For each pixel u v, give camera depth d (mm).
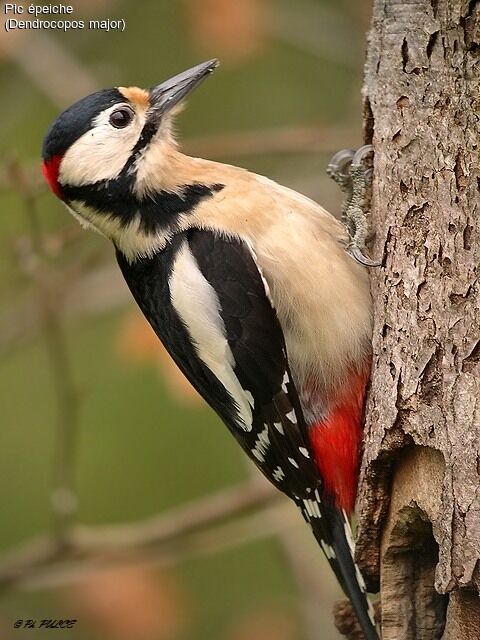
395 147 8906
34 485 14695
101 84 14180
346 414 9445
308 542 13273
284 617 13539
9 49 13828
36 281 12836
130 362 12734
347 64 14484
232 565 14062
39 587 12750
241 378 9680
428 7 8688
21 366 15219
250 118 15016
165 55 14906
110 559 12781
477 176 8453
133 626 13258
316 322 9336
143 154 9820
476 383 8328
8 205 14570
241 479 14023
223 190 9656
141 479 14008
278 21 14391
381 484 9062
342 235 9484
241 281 9422
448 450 8352
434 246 8633
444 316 8523
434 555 9023
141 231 9836
